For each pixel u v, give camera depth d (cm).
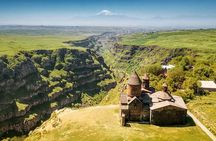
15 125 18900
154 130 7931
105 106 10569
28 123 19688
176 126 8206
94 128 8219
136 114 8562
